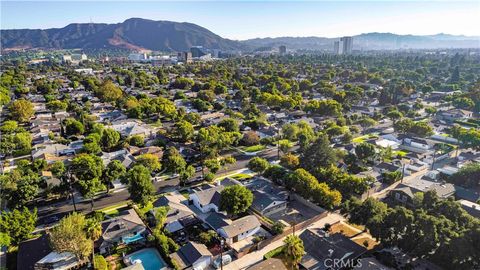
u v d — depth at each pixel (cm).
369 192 8300
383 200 8138
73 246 5312
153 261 5881
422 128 12481
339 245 5966
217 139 11150
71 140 12538
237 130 12912
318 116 16525
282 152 11350
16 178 8019
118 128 13600
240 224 6675
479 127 14150
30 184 7744
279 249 6053
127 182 7769
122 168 8694
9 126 12625
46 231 6544
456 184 8831
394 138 12469
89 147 10625
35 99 19675
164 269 5619
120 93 19788
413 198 7356
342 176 8206
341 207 7638
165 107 16138
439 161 10556
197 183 9088
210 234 6444
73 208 7738
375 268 5138
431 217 5369
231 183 8662
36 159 9862
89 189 7488
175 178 9412
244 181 9119
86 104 17588
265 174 9119
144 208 7631
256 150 11656
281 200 7788
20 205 7356
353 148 11181
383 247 5925
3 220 6144
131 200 8019
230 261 5819
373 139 12500
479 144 11025
